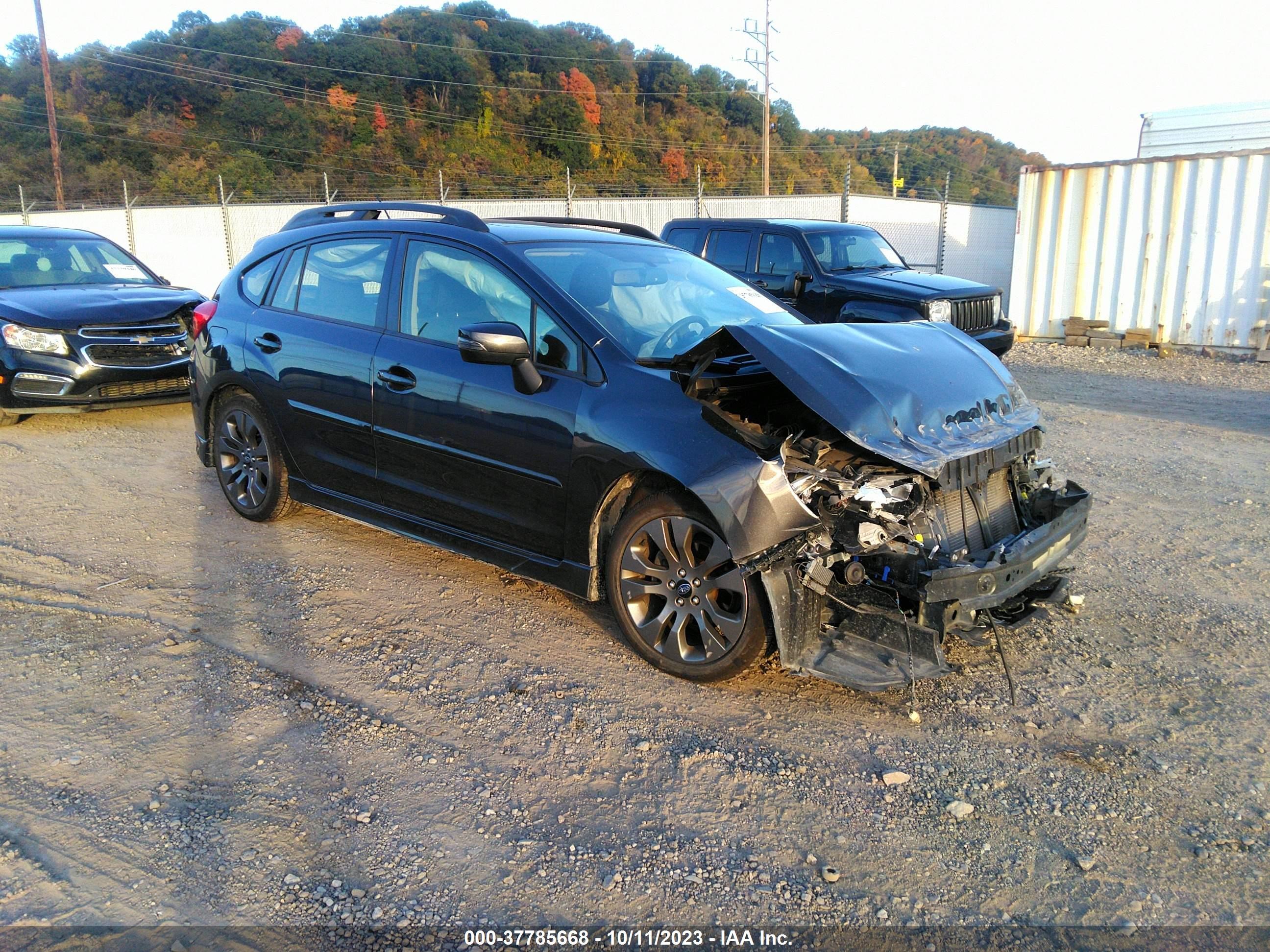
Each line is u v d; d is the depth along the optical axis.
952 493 3.70
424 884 2.62
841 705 3.61
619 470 3.69
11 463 6.91
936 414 3.55
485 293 4.29
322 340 4.86
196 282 25.59
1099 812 2.96
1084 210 14.11
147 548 5.17
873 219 23.05
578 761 3.23
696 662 3.68
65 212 25.53
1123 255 13.91
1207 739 3.37
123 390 7.99
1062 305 14.60
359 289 4.84
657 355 3.94
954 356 4.03
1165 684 3.76
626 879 2.65
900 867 2.71
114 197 57.50
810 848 2.79
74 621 4.25
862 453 3.56
